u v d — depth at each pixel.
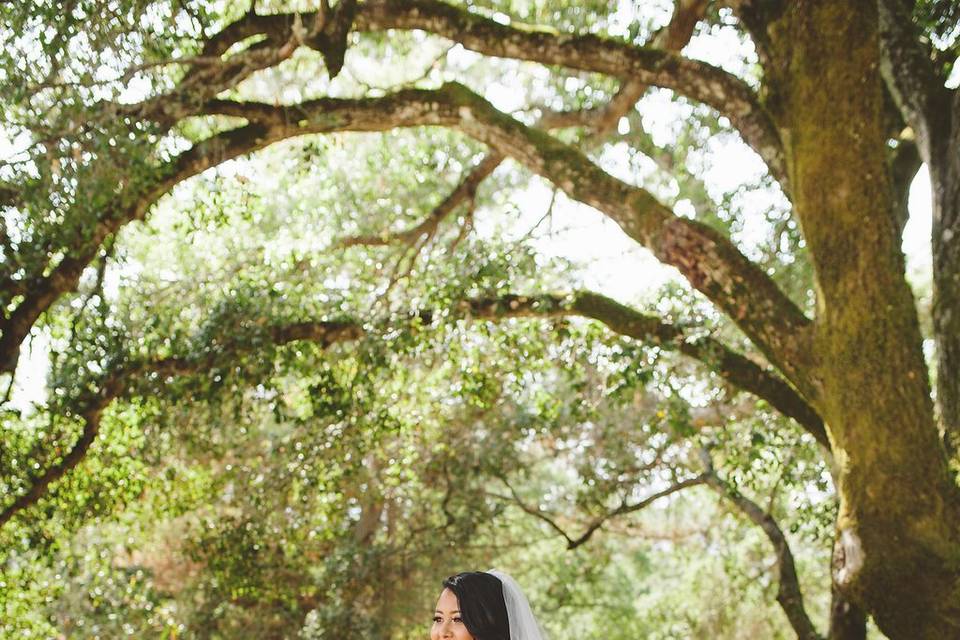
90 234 7.56
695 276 7.32
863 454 6.24
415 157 12.70
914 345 6.22
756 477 11.08
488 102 8.38
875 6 6.20
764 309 7.01
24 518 9.80
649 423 10.31
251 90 12.08
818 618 18.23
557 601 19.09
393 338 9.52
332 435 11.59
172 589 16.41
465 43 8.41
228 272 10.84
